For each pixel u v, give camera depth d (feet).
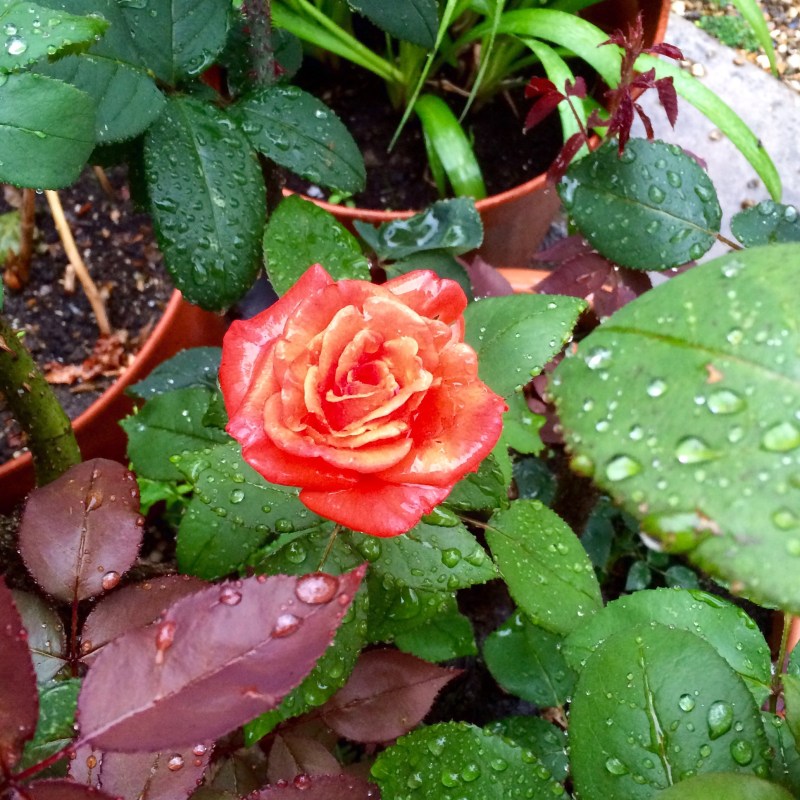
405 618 0.80
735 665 0.73
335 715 0.80
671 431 0.44
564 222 1.57
